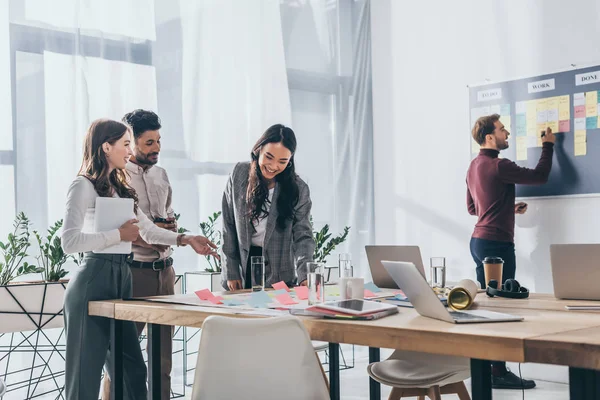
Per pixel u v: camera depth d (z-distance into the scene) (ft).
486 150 14.58
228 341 6.23
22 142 13.35
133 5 14.92
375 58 18.70
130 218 8.97
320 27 18.44
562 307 7.28
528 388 13.66
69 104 13.93
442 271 8.25
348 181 18.69
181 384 14.61
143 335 13.64
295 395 6.09
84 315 8.78
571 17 14.52
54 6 13.85
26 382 13.20
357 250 18.67
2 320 11.21
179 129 15.57
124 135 9.16
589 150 14.25
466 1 16.51
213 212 16.05
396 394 8.19
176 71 15.56
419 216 17.58
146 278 10.78
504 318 6.04
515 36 15.52
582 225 14.37
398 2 18.10
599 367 4.63
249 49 16.88
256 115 16.96
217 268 15.34
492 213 14.03
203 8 16.06
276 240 11.03
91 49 14.29
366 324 6.06
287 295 8.45
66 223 8.56
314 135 18.16
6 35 13.25
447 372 7.91
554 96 14.80
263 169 10.73
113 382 8.70
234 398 6.24
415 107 17.70
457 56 16.71
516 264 15.39
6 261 12.09
